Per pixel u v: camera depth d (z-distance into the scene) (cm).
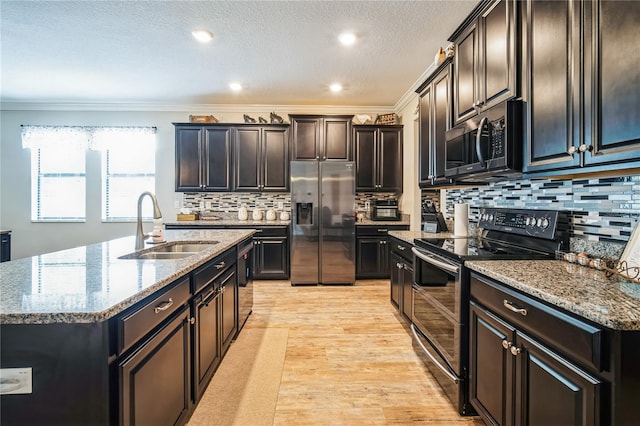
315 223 424
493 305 138
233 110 477
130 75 357
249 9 231
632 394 85
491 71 184
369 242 438
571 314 97
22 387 93
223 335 214
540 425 109
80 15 240
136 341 107
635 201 135
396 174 459
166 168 474
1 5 226
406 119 445
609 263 135
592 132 120
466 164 203
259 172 451
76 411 94
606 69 114
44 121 463
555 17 138
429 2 222
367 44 283
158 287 119
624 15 107
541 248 176
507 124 162
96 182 468
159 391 124
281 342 253
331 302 352
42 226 467
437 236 257
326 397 183
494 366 138
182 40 277
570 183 169
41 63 326
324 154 448
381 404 177
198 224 435
